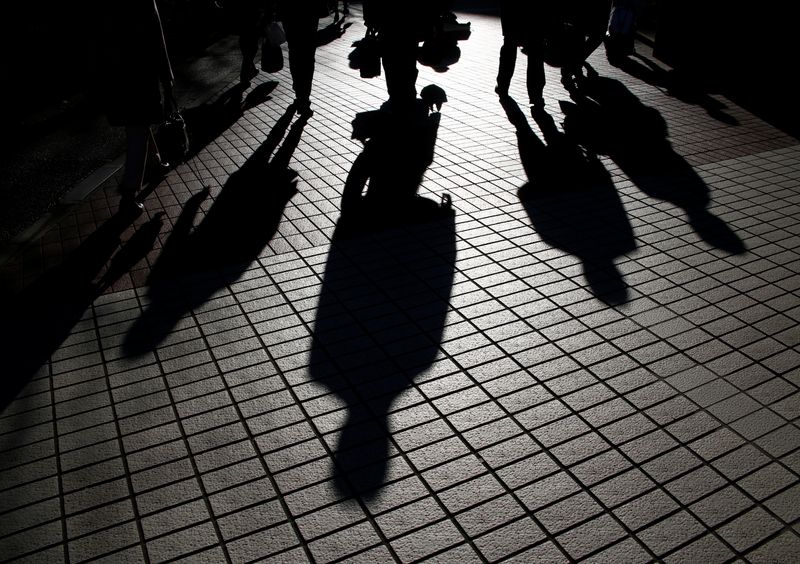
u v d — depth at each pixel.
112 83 5.81
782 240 5.45
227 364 4.14
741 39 10.41
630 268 5.08
